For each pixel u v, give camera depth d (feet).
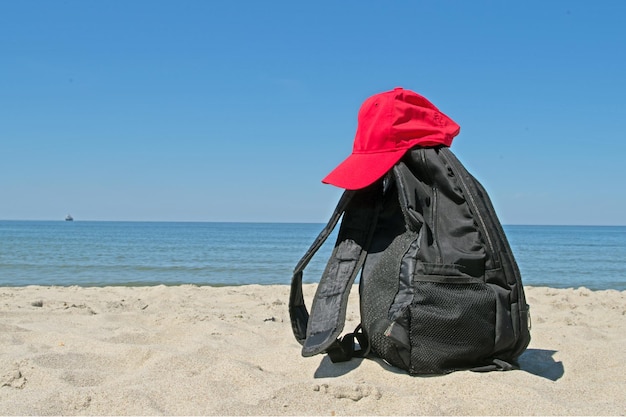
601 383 10.26
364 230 11.07
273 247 107.24
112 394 9.34
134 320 17.11
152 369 11.07
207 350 12.41
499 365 10.19
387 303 10.23
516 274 10.39
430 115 10.89
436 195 10.43
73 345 13.05
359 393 9.25
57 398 9.22
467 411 8.68
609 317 19.12
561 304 21.88
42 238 142.82
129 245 106.01
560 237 229.04
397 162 10.59
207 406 9.04
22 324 15.57
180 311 18.60
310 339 10.46
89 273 46.73
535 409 8.71
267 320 18.01
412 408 8.74
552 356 12.50
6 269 49.14
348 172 10.77
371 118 11.05
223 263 61.41
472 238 10.15
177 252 83.30
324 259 71.31
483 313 9.91
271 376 10.48
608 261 71.72
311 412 8.83
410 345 9.92
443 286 9.85
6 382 10.33
